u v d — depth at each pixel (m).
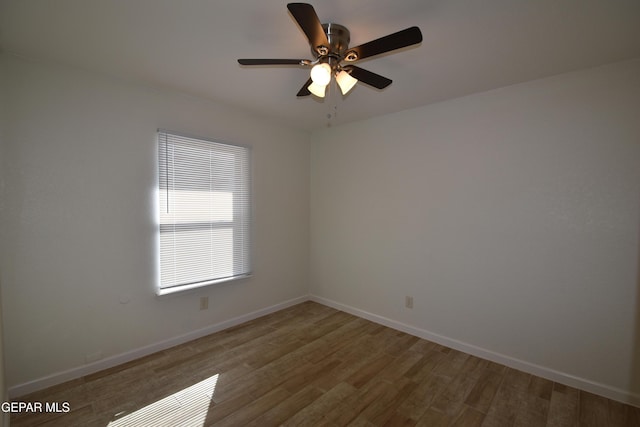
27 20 1.60
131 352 2.45
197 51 1.95
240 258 3.20
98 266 2.28
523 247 2.38
